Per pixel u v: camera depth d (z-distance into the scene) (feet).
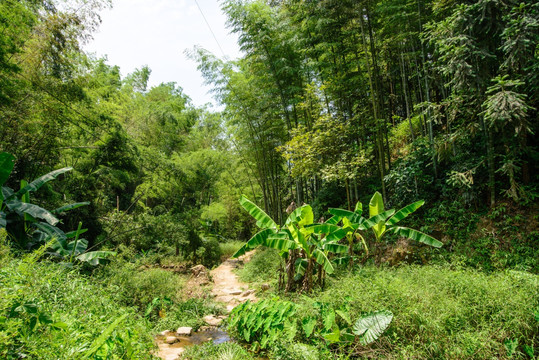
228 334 15.25
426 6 26.37
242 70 39.60
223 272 33.60
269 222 17.29
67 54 26.40
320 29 29.01
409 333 9.91
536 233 18.39
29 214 19.83
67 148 33.27
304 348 10.36
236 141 44.88
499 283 11.49
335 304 12.10
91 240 33.06
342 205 31.86
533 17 16.58
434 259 20.98
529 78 17.39
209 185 62.64
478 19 18.89
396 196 26.35
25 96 24.48
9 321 5.80
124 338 7.84
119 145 35.99
